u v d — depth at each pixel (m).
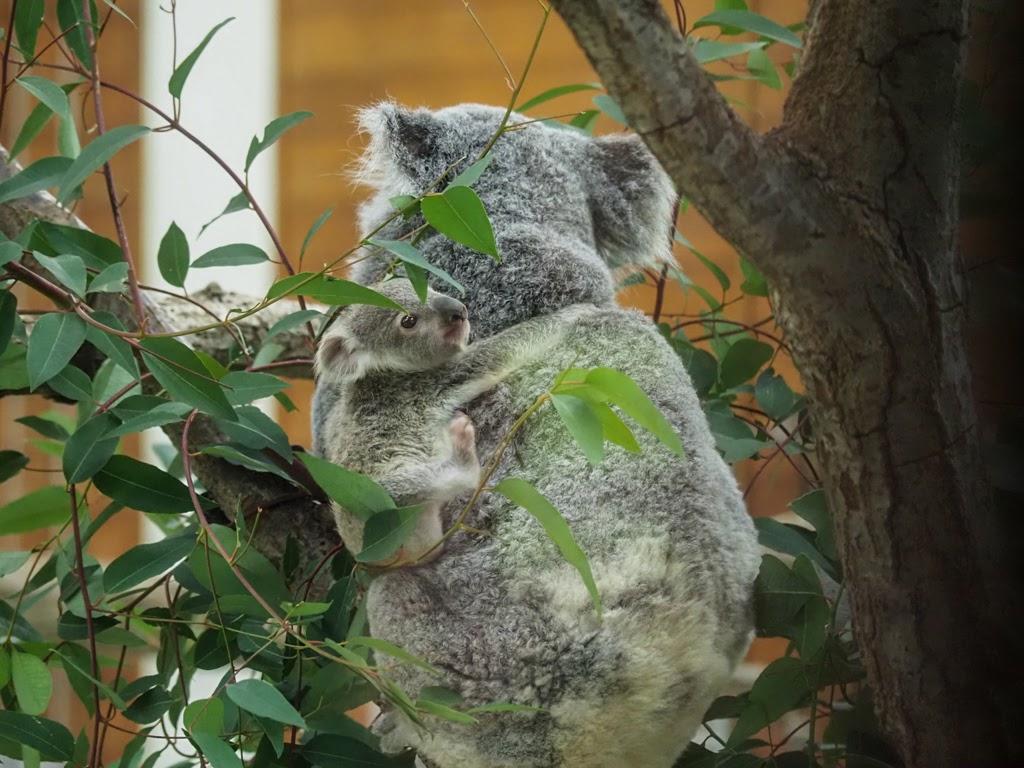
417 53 12.36
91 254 5.06
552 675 4.21
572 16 3.49
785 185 3.94
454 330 4.84
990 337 4.57
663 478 4.44
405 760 4.72
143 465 4.73
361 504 4.31
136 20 12.74
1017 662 4.40
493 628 4.28
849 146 4.15
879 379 4.17
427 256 5.25
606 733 4.23
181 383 4.29
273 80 12.66
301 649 4.62
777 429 6.16
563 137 5.68
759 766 5.09
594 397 3.85
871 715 5.17
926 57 4.17
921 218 4.18
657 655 4.23
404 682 4.39
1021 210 4.58
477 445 4.68
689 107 3.66
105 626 5.22
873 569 4.39
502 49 12.13
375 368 4.93
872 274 4.09
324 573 5.36
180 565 5.08
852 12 4.21
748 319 10.43
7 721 4.60
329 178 12.50
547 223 5.35
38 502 5.48
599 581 4.25
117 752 11.18
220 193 12.58
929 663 4.39
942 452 4.24
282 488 5.52
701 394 6.13
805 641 4.75
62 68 5.64
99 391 5.50
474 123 5.46
